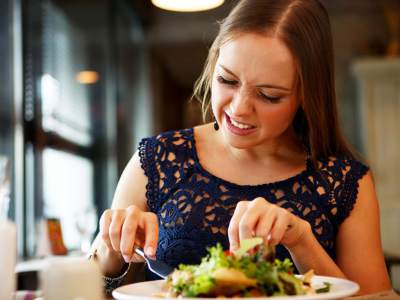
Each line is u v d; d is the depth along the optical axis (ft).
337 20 25.34
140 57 24.88
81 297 2.99
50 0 16.71
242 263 3.20
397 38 24.49
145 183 5.63
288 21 4.61
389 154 23.02
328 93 5.14
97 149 18.57
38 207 15.67
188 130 5.85
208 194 5.48
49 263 3.04
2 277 3.25
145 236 4.26
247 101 4.58
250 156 5.57
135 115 22.80
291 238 4.27
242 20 4.59
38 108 15.92
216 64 4.80
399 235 22.30
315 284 3.61
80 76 17.80
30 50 15.79
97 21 18.40
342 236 5.44
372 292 5.10
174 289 3.28
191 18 25.77
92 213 11.91
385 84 23.13
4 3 15.31
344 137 5.57
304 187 5.45
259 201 4.03
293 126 5.57
